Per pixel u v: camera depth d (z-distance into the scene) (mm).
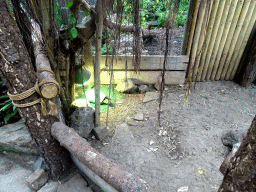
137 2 1661
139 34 1911
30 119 1726
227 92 3742
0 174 2328
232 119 3051
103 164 1540
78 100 3109
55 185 2143
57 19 2291
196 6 3182
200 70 3900
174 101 3516
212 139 2691
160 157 2439
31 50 1888
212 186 2078
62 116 2533
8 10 1313
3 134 2457
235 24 3436
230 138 2541
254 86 3914
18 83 1517
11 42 1368
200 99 3559
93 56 3346
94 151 1669
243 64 3869
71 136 1786
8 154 2529
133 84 3703
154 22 4602
